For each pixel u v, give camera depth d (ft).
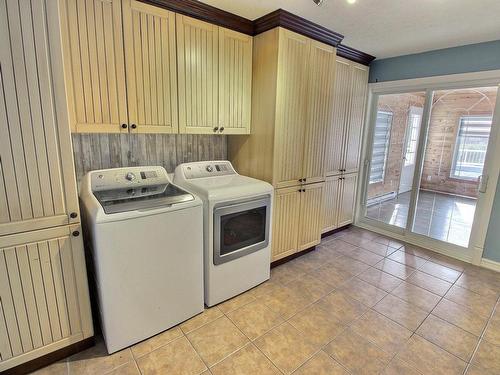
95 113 5.93
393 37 8.97
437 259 10.25
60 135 4.78
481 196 9.57
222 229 7.03
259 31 8.04
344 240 11.85
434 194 10.88
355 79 11.22
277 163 8.39
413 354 5.83
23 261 4.79
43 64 4.45
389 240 11.93
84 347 5.75
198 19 7.09
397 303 7.57
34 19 4.27
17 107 4.36
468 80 9.50
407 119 11.30
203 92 7.52
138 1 6.10
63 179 4.93
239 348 5.92
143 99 6.53
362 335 6.36
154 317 6.11
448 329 6.60
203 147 9.33
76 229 5.21
